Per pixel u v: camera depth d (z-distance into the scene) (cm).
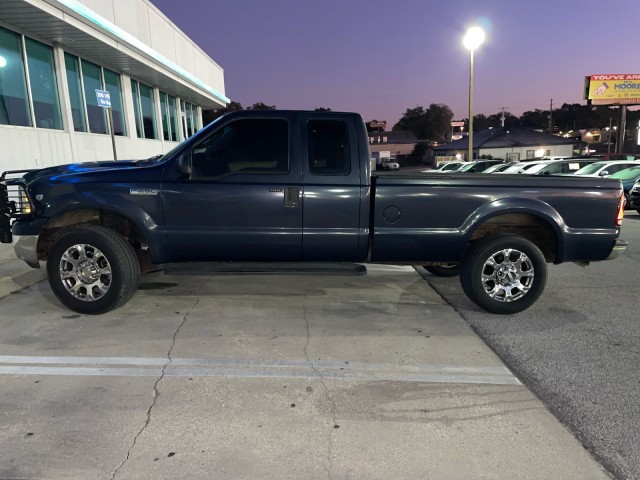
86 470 251
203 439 280
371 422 301
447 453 270
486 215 481
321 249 485
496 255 492
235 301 545
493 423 301
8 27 941
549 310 525
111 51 1191
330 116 475
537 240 532
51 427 290
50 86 1086
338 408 317
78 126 1204
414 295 579
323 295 574
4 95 933
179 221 470
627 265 756
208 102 2327
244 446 274
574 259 501
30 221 467
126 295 479
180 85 1736
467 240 486
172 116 1980
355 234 480
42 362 380
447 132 10719
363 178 474
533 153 5434
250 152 473
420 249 488
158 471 251
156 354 398
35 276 616
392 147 8825
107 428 290
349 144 473
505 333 454
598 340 437
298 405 320
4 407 312
